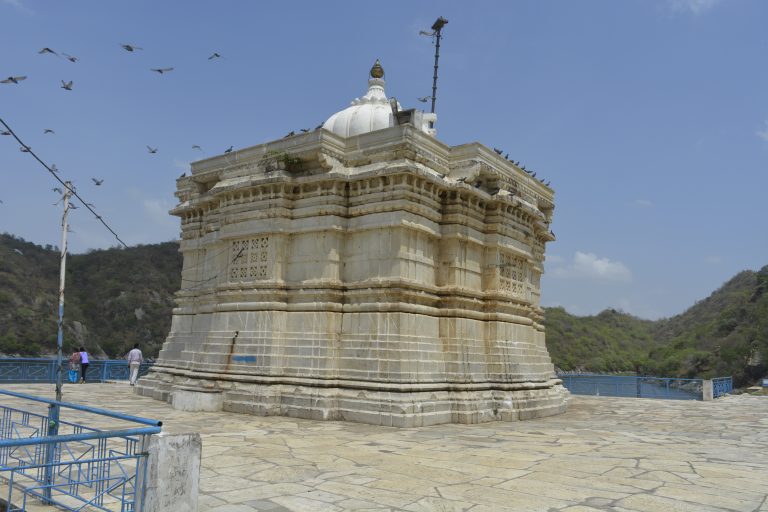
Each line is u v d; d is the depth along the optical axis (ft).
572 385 94.94
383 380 44.47
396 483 25.26
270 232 50.67
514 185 58.08
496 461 30.32
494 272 53.52
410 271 47.50
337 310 48.32
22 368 75.56
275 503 22.04
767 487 25.67
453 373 48.01
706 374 199.93
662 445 36.96
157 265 219.41
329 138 50.47
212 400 48.24
